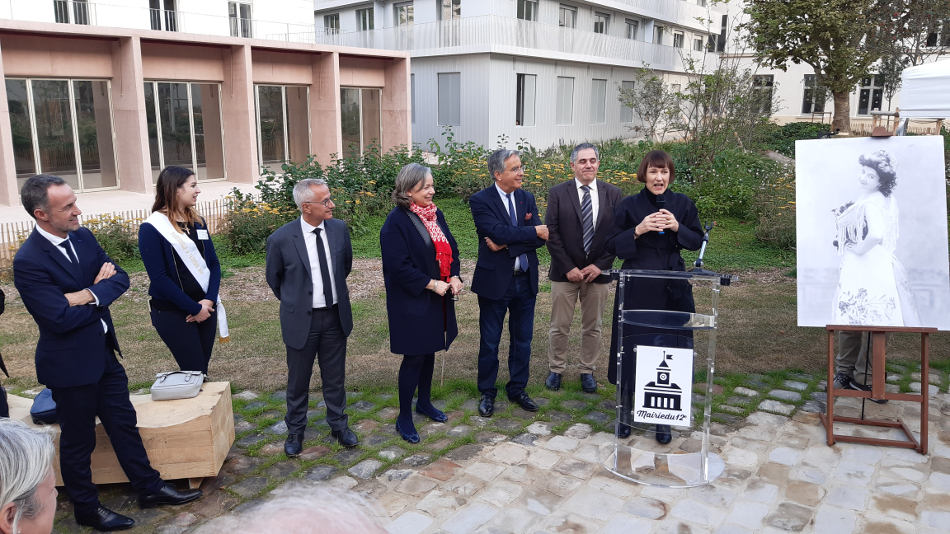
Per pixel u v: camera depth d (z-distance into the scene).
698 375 4.06
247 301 7.03
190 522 3.11
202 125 15.78
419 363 3.91
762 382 4.72
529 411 4.32
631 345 3.62
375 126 19.83
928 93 4.61
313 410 4.36
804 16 20.72
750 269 8.13
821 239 4.02
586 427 4.09
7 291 7.49
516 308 4.29
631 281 3.92
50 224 2.90
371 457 3.71
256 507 0.81
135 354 5.36
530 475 3.50
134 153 13.84
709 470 3.50
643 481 3.41
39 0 13.12
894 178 4.00
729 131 12.81
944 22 19.55
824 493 3.28
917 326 3.77
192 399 3.51
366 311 6.57
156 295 3.71
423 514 3.13
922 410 3.67
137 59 13.29
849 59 20.52
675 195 4.00
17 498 1.43
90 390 2.94
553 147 21.98
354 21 24.77
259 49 16.03
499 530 3.00
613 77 26.08
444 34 20.62
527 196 4.40
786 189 10.41
